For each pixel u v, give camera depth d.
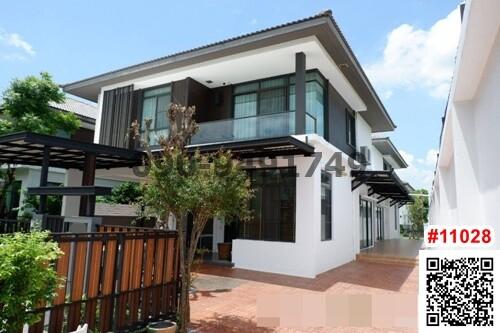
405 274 9.02
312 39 8.70
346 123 12.76
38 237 2.92
